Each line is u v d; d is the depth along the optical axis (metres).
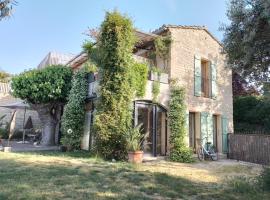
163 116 14.06
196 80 15.32
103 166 9.16
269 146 13.26
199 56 15.74
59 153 12.48
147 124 13.27
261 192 6.41
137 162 10.80
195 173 9.20
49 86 15.66
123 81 11.59
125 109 11.53
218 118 16.73
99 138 11.27
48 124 17.61
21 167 8.27
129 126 11.48
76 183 6.57
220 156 15.54
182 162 12.34
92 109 13.86
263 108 19.06
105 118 11.30
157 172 8.62
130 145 10.97
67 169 8.21
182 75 14.66
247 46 9.25
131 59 11.99
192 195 6.16
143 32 13.58
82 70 14.41
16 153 11.73
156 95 13.34
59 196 5.48
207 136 15.46
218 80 16.86
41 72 16.12
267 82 11.74
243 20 9.49
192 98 15.03
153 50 14.95
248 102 20.20
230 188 6.88
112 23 11.85
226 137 16.39
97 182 6.80
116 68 11.64
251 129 19.16
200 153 14.02
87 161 10.12
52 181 6.64
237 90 21.56
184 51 14.99
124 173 8.09
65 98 16.28
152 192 6.20
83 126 14.16
